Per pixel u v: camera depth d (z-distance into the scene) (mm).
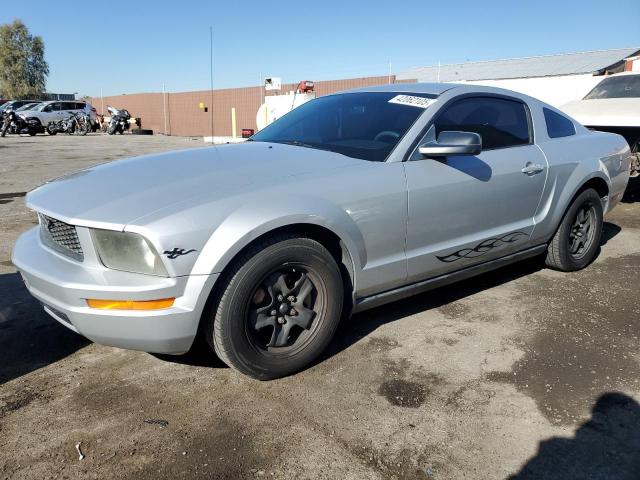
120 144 21609
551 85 15742
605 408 2551
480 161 3449
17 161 13766
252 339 2637
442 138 3066
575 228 4422
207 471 2115
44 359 2990
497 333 3342
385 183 2943
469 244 3438
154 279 2342
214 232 2404
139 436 2320
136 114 38000
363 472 2121
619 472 2129
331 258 2777
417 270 3209
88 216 2408
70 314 2434
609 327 3432
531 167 3762
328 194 2748
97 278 2375
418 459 2197
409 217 3053
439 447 2270
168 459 2180
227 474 2100
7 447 2244
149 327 2365
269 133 3885
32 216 6719
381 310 3689
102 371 2861
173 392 2660
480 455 2223
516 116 3914
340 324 3137
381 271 3021
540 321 3521
